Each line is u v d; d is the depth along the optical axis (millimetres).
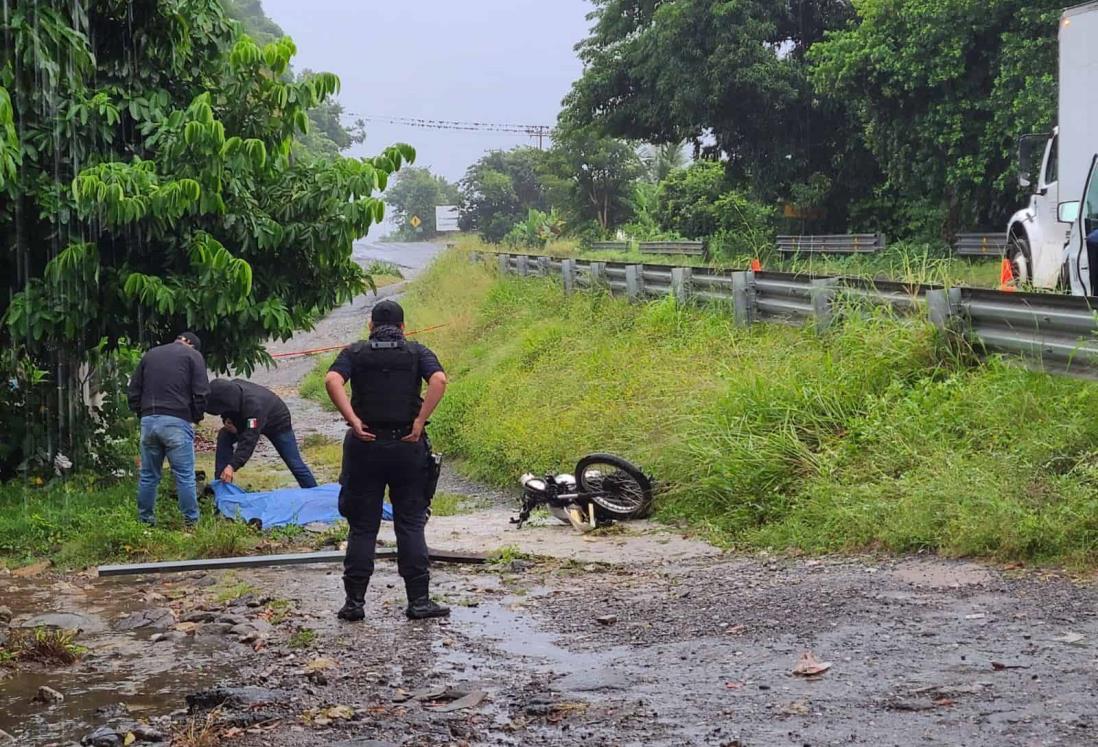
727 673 5207
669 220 43688
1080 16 12930
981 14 26125
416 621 6633
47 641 6090
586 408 13000
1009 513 7070
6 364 12227
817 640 5613
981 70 27281
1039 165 15297
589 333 17250
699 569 7734
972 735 4160
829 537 7969
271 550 8891
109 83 12500
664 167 68625
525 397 15008
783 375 10805
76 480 11953
